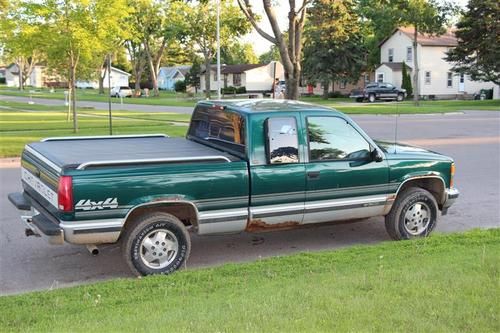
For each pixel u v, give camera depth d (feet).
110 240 19.25
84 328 13.92
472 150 56.85
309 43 198.18
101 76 240.53
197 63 270.46
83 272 21.08
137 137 26.37
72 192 18.37
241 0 54.49
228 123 22.57
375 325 13.51
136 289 17.84
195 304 15.65
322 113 22.65
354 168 23.09
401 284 16.62
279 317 14.03
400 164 24.18
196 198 20.33
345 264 20.06
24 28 67.31
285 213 22.07
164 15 208.54
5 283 19.83
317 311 14.43
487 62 155.22
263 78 272.31
